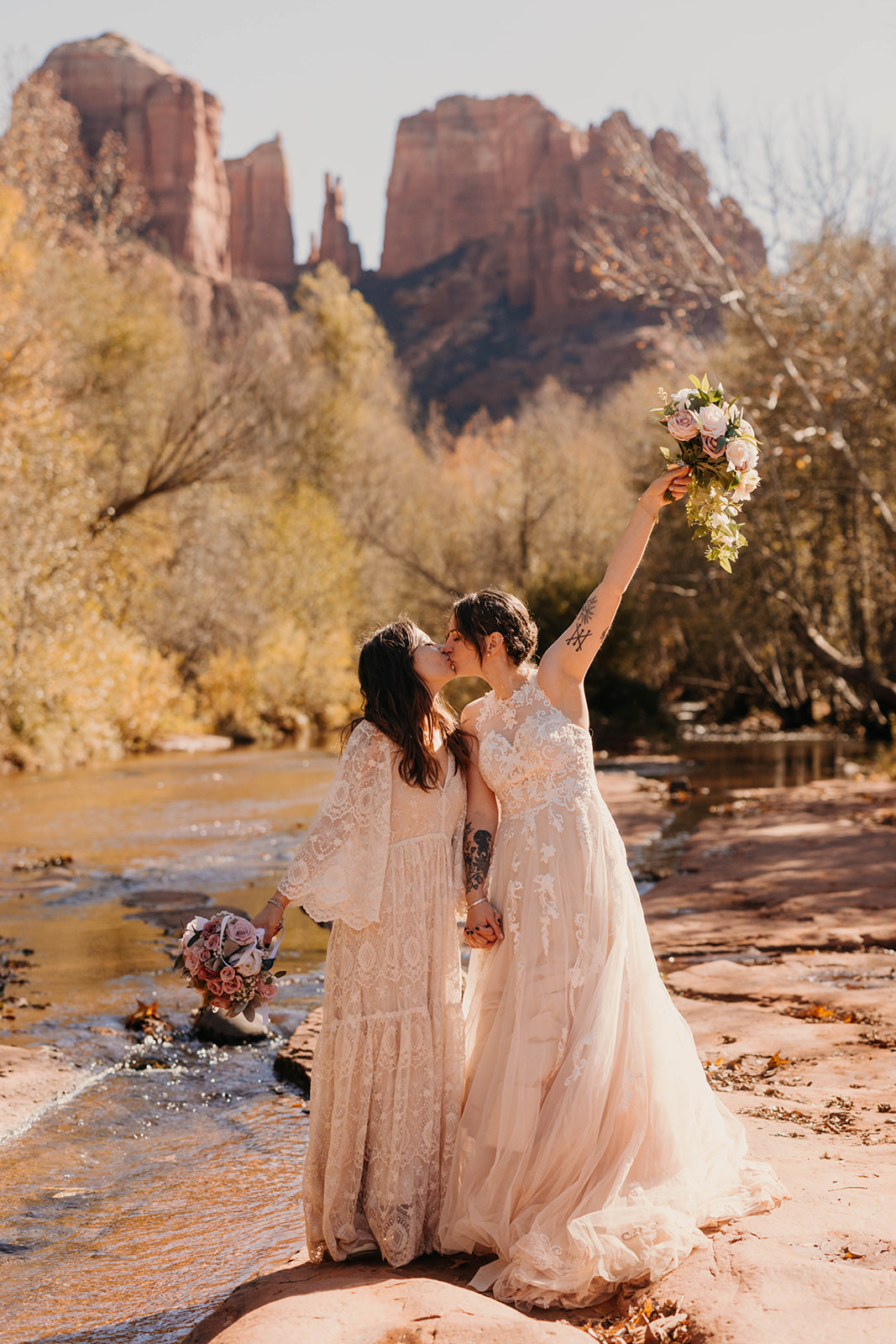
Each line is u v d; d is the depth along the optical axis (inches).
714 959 234.2
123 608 1057.5
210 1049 189.8
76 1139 149.9
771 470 847.7
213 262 3735.2
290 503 1393.9
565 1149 101.3
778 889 301.0
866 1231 96.3
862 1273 88.4
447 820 113.2
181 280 2662.4
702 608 1153.4
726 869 336.5
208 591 1184.2
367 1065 106.4
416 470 1793.8
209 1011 196.7
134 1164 140.9
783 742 1037.2
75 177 1149.7
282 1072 178.1
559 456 1328.7
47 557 792.3
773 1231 97.5
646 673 1526.8
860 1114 136.6
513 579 1259.2
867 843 373.4
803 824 430.6
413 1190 105.3
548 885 109.0
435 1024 108.7
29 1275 110.7
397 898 108.3
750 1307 84.8
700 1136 108.8
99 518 944.3
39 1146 147.6
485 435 2652.6
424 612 1296.8
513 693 115.6
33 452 795.4
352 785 109.3
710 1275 91.5
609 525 1314.0
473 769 117.5
